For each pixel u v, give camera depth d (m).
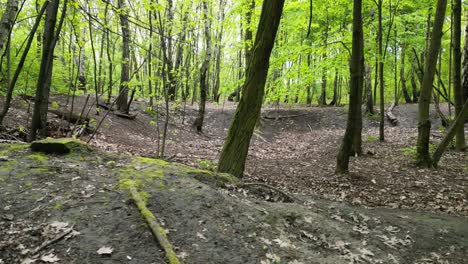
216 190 4.66
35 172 4.32
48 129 8.40
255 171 9.16
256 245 3.61
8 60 9.24
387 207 6.46
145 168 4.92
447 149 11.14
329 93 31.59
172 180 4.60
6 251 2.92
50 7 5.99
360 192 7.34
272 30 5.54
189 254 3.26
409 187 7.61
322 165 10.07
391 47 17.22
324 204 5.82
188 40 10.14
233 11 10.88
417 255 4.31
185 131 15.68
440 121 17.42
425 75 9.05
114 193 4.03
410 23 14.48
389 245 4.41
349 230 4.53
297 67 9.48
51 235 3.18
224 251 3.41
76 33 7.69
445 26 18.75
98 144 9.16
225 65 26.25
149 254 3.12
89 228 3.36
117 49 21.48
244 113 5.81
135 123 14.02
